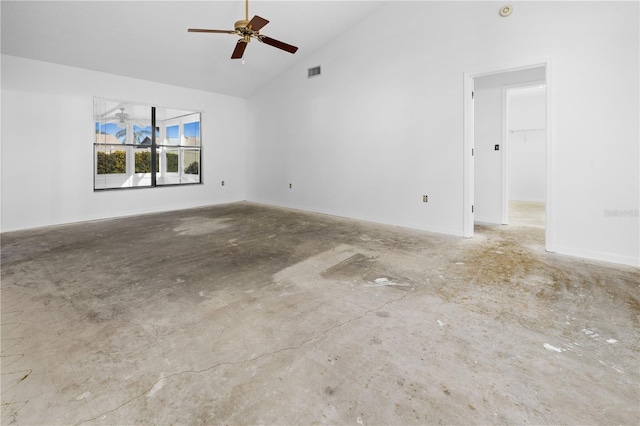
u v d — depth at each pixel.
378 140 5.29
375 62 5.20
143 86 6.09
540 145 7.93
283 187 7.14
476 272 2.99
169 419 1.32
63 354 1.75
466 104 4.25
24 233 4.55
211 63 5.91
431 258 3.43
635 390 1.46
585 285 2.67
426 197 4.77
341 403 1.40
